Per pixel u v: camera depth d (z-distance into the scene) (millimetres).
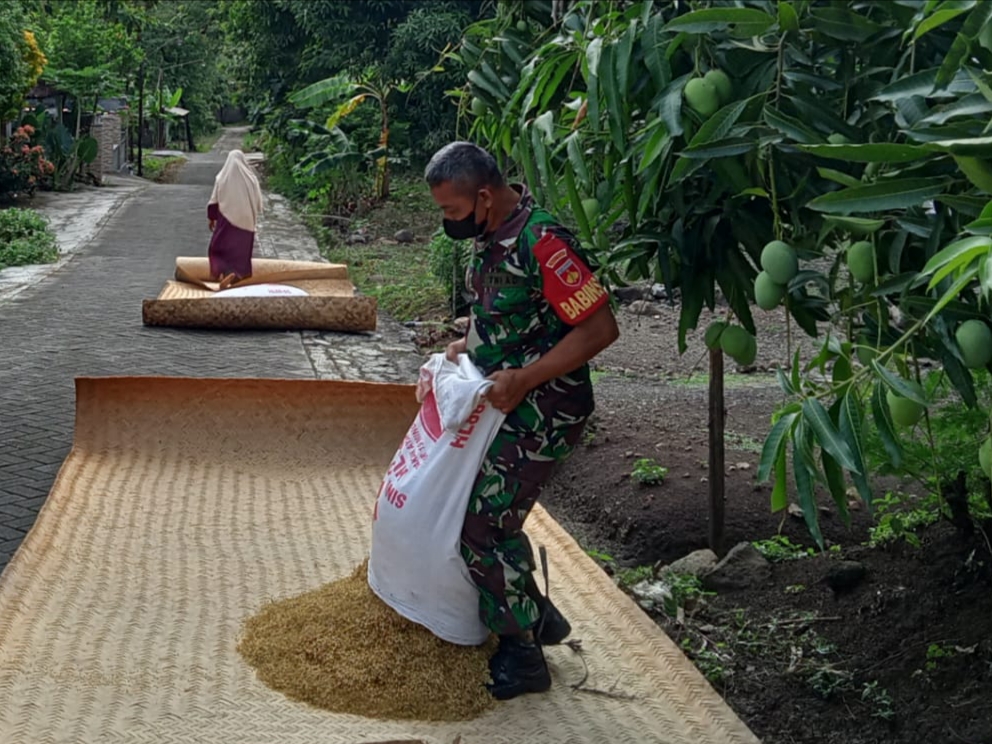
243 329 9328
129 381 4945
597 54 3406
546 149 3691
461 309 11375
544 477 3000
